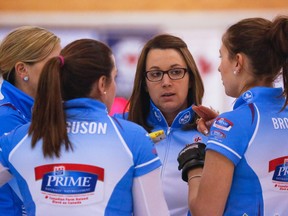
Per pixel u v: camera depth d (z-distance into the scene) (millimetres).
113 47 19031
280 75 6086
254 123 5691
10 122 6699
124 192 5508
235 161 5586
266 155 5691
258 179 5668
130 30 19172
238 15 19234
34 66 7051
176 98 7320
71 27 19359
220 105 18453
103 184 5445
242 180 5664
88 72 5586
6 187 6508
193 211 5730
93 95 5695
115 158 5488
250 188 5668
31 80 7090
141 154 5543
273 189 5738
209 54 18922
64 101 5668
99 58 5637
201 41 19047
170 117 7527
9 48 7117
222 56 6086
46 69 5523
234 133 5613
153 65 7289
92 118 5605
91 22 19281
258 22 5902
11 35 7180
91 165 5449
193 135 7367
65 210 5426
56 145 5449
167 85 7262
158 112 7383
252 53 5820
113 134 5555
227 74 6039
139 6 19297
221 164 5566
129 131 5602
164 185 7133
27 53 7027
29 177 5535
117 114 7957
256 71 5863
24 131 5695
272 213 5754
